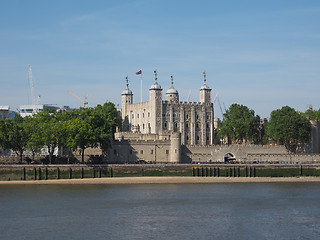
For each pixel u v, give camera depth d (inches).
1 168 6776.6
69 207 4918.8
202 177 7357.3
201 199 5452.8
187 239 3846.0
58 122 7367.1
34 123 7460.6
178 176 7431.1
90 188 6190.9
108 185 6501.0
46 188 6156.5
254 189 6328.7
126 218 4456.2
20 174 6806.1
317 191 6195.9
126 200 5334.6
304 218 4557.1
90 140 7317.9
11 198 5393.7
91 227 4143.7
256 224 4315.9
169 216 4554.6
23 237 3860.7
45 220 4367.6
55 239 3814.0
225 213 4722.0
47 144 7130.9
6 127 7130.9
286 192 6087.6
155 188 6264.8
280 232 4077.3
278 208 4995.1
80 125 7224.4
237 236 3946.9
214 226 4224.9
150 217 4507.9
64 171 6963.6
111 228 4119.1
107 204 5088.6
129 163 7726.4
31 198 5398.6
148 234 3959.2
